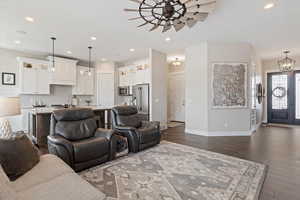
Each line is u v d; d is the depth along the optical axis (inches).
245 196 74.5
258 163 110.5
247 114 191.2
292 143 158.6
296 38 172.4
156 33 158.1
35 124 156.8
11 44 187.0
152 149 140.4
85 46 196.5
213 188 81.2
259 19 130.1
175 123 276.5
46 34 158.2
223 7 111.9
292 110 262.4
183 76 288.4
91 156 102.3
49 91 225.9
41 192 49.4
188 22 102.0
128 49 211.2
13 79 208.5
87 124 123.8
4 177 47.9
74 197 49.0
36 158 68.3
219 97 189.5
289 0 104.0
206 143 159.0
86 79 268.1
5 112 80.4
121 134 137.0
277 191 78.9
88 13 119.2
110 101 280.7
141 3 87.2
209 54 188.4
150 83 211.9
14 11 115.6
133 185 84.1
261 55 244.7
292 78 261.7
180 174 95.6
